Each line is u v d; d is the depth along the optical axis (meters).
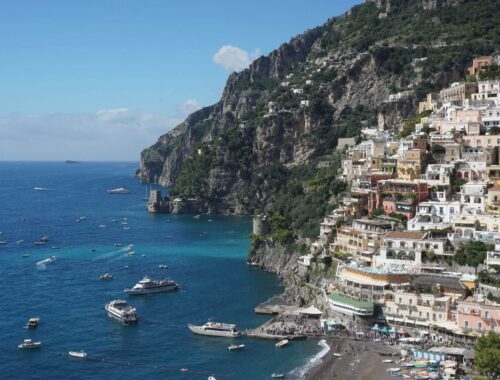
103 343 175.75
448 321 159.62
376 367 146.12
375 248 197.62
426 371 140.00
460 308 155.50
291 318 191.25
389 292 171.00
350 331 171.62
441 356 144.50
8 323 194.25
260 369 153.50
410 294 166.38
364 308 170.00
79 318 199.00
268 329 180.50
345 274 187.25
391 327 168.00
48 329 188.38
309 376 145.88
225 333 178.38
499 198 197.12
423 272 175.88
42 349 171.75
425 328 162.38
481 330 152.00
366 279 177.88
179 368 156.38
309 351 163.25
